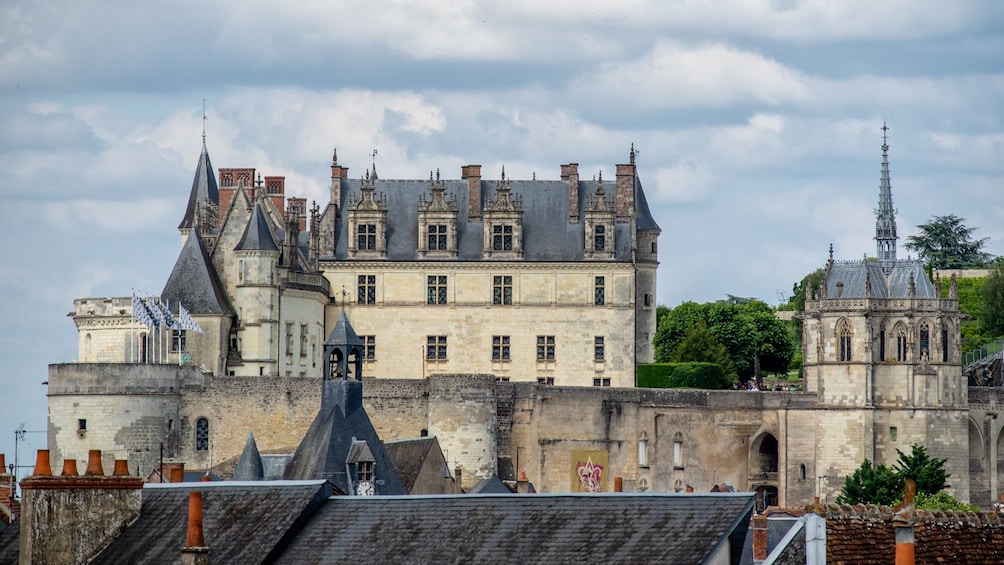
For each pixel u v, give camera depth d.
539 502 105.25
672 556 98.00
